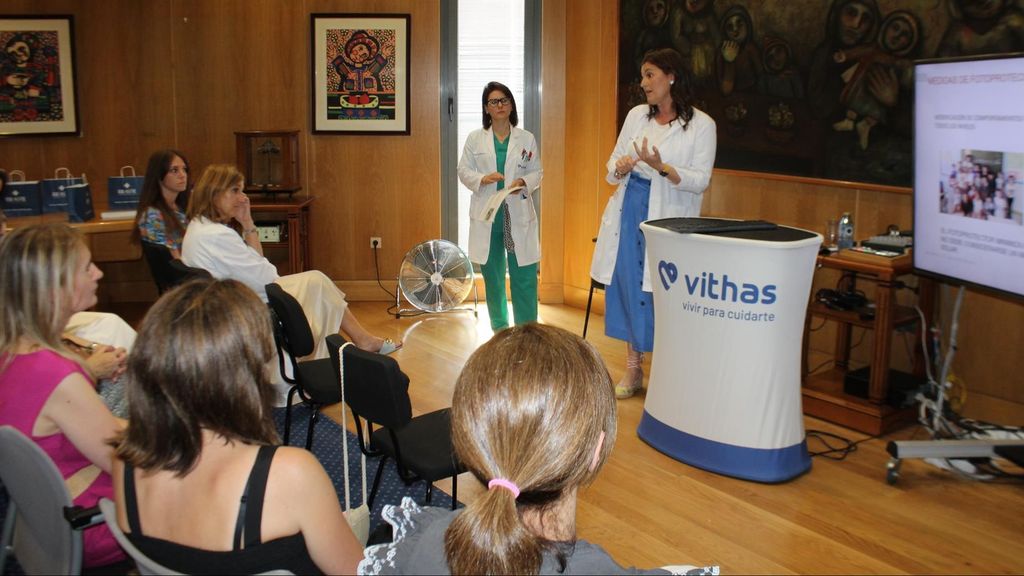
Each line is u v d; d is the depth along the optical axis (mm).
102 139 5867
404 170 6121
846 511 3039
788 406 3242
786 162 4422
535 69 5910
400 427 2547
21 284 1909
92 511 1621
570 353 1059
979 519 2992
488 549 947
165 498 1384
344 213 6164
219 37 5926
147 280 6148
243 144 5727
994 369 3797
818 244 3104
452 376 4535
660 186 3932
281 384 4055
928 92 3330
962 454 3184
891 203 4047
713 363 3271
